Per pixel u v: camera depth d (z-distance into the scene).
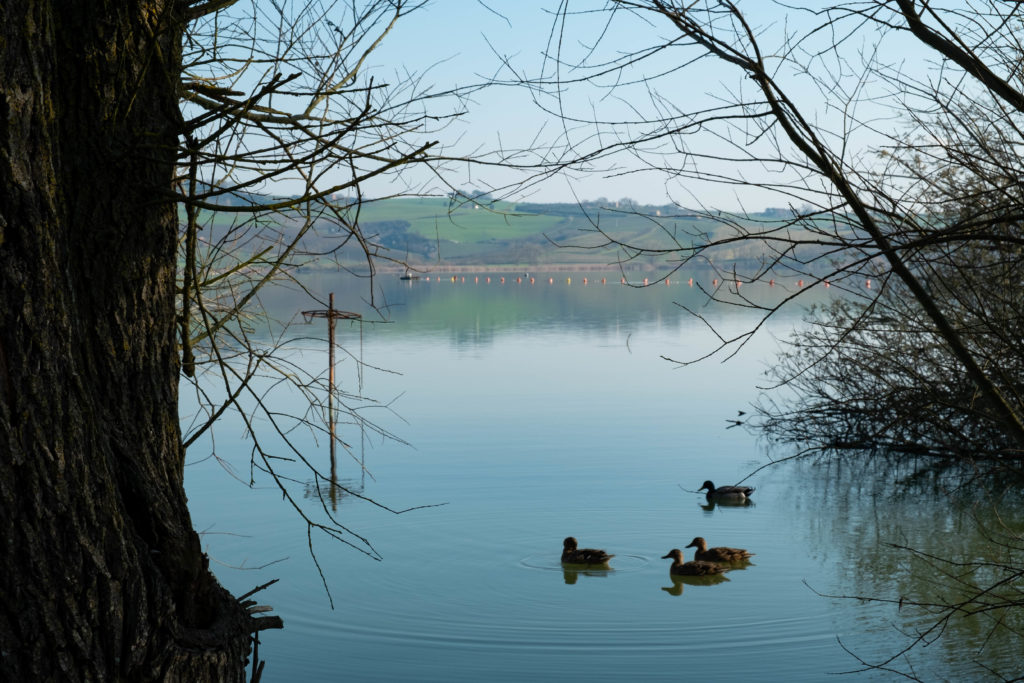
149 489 5.00
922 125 6.48
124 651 4.60
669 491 22.38
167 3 5.17
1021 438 5.82
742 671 12.42
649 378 41.44
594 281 163.25
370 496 21.77
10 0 4.25
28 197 4.31
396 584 16.06
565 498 21.53
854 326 6.20
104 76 5.00
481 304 100.31
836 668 12.45
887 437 18.03
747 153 5.25
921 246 5.24
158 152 5.21
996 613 14.06
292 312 66.69
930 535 18.67
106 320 5.05
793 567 17.02
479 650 13.21
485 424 30.56
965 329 6.57
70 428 4.45
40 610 4.32
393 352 51.12
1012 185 5.98
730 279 5.36
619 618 14.59
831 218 5.33
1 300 4.25
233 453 26.25
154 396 5.25
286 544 18.34
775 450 26.22
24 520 4.29
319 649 13.25
